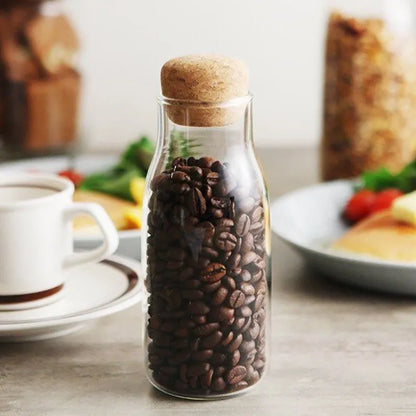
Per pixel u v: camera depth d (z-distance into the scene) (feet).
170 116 2.67
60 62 4.91
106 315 2.96
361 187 3.95
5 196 3.07
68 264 3.01
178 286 2.68
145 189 2.74
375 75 4.21
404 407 2.73
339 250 3.46
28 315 2.95
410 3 4.22
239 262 2.68
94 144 5.80
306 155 4.93
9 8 4.85
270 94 5.74
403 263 3.16
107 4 5.62
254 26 5.65
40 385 2.83
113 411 2.72
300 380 2.84
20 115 4.91
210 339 2.70
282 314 3.20
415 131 4.28
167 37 5.68
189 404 2.74
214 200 2.65
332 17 4.25
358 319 3.17
